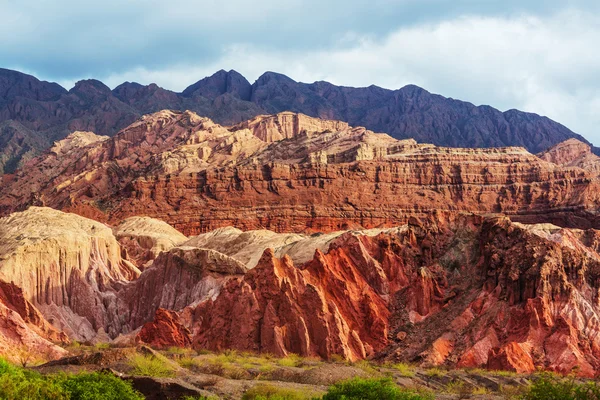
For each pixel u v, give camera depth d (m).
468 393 84.50
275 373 86.25
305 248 159.88
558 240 131.12
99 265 166.12
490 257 120.31
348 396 68.25
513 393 82.44
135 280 165.12
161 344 117.12
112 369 75.12
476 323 111.94
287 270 117.19
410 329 116.25
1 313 111.31
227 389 75.19
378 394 68.44
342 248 128.12
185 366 87.81
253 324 112.06
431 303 120.19
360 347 112.12
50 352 109.00
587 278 115.44
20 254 155.50
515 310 110.50
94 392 65.00
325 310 111.50
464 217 133.00
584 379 94.88
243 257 179.88
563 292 111.12
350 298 119.12
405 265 128.12
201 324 120.19
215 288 148.00
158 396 69.38
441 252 129.75
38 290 155.38
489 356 103.88
